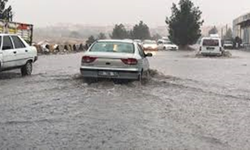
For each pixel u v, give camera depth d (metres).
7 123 8.88
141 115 9.98
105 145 7.30
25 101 11.61
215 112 10.63
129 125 8.88
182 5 70.62
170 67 25.12
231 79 18.75
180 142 7.59
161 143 7.50
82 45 53.19
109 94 12.97
